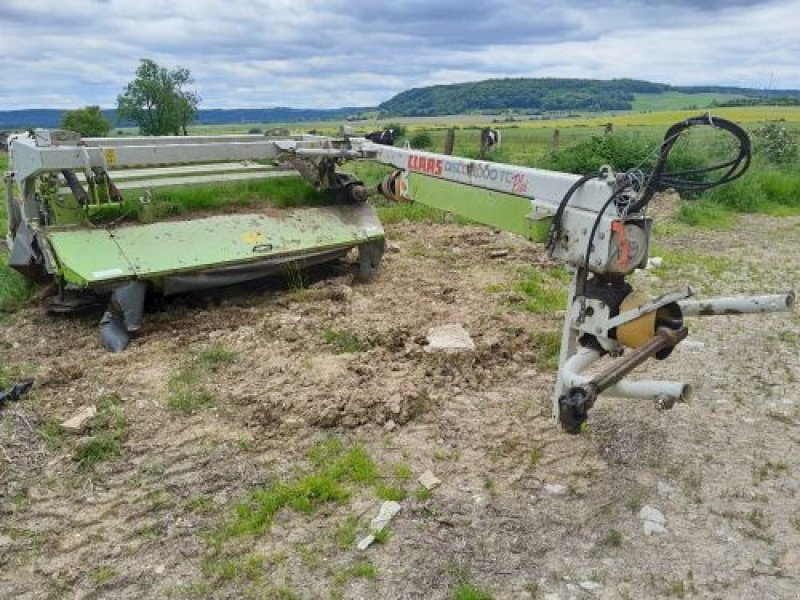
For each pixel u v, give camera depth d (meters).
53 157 5.64
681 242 10.22
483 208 4.70
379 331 5.80
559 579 3.37
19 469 4.10
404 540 3.60
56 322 6.23
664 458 4.34
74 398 4.83
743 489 4.05
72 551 3.50
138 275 5.67
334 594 3.24
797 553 3.55
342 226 6.92
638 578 3.38
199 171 7.00
